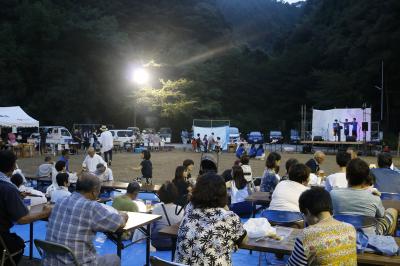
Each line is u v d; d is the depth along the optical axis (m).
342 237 2.79
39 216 4.34
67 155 10.74
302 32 70.31
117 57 53.03
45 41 50.19
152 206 6.91
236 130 37.59
